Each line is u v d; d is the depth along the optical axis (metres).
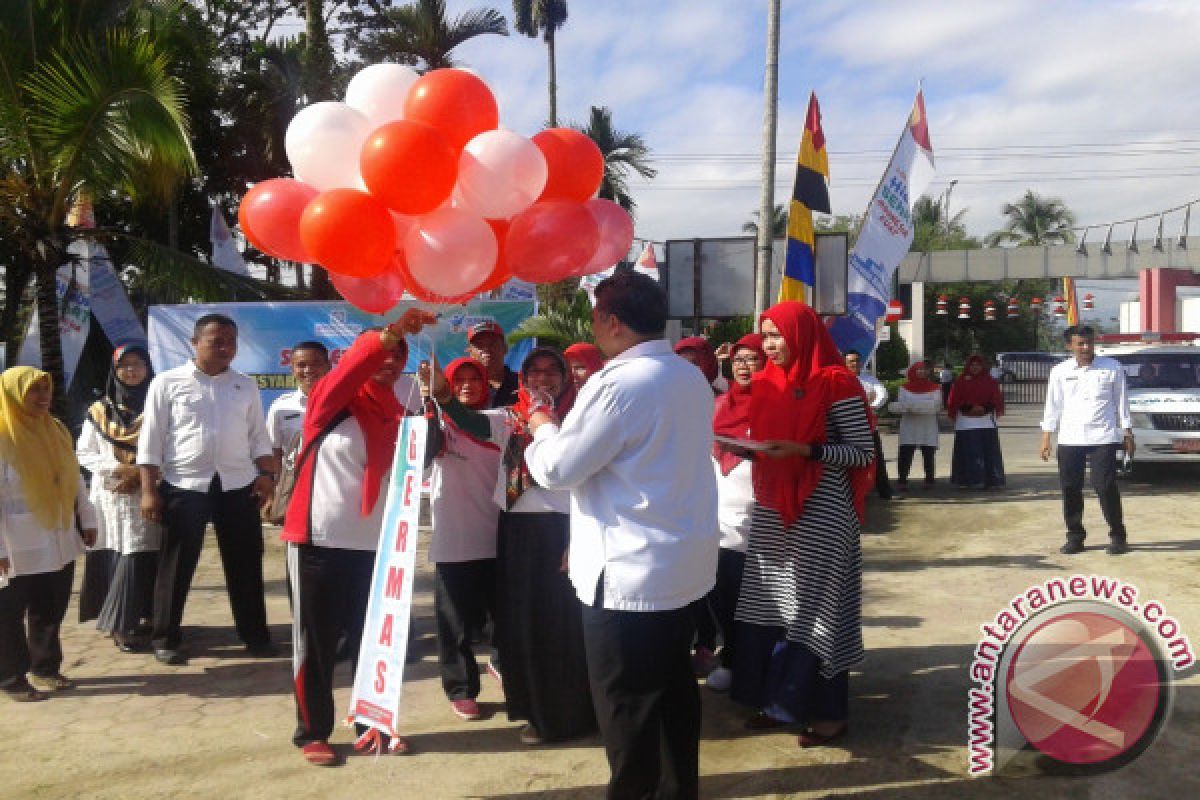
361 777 3.82
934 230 48.25
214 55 19.56
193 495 5.22
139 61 9.48
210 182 19.83
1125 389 7.47
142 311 16.30
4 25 9.22
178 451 5.24
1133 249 28.73
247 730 4.34
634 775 3.06
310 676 3.93
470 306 9.47
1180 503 9.67
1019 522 9.02
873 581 6.80
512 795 3.65
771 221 9.57
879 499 10.64
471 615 4.45
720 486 4.65
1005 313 45.34
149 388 5.24
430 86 3.30
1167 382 11.70
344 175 3.32
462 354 9.32
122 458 5.49
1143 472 12.02
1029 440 17.81
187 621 6.18
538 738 4.11
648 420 2.96
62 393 10.45
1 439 4.66
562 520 4.05
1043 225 51.81
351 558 3.93
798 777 3.75
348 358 3.82
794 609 3.96
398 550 3.46
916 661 5.03
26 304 13.61
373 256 3.21
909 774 3.75
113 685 4.98
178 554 5.24
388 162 3.04
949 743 4.01
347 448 3.90
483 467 4.37
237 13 22.47
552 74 25.77
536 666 4.04
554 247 3.35
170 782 3.81
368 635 3.49
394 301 3.70
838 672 3.96
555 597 4.03
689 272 9.97
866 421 3.97
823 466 3.94
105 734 4.31
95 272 13.80
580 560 3.12
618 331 3.08
